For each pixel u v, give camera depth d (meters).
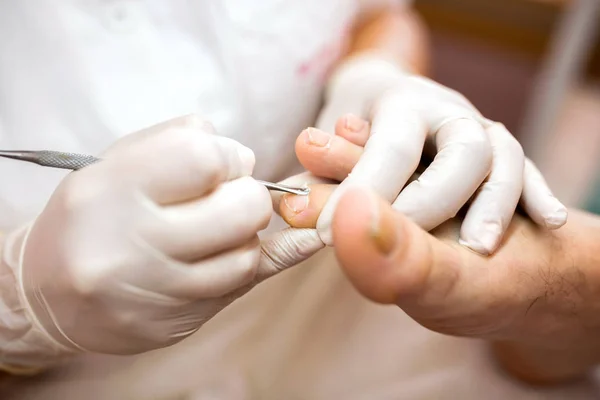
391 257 0.26
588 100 0.80
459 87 0.87
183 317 0.30
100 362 0.39
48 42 0.37
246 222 0.29
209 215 0.29
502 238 0.32
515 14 0.79
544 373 0.39
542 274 0.32
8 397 0.37
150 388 0.39
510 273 0.31
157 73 0.39
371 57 0.46
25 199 0.37
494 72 0.84
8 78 0.37
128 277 0.28
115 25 0.38
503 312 0.31
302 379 0.41
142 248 0.28
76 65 0.37
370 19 0.56
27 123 0.37
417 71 0.51
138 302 0.29
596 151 0.73
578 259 0.33
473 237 0.31
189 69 0.40
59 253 0.29
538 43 0.80
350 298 0.43
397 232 0.26
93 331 0.30
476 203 0.32
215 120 0.40
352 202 0.26
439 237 0.31
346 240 0.26
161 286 0.29
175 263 0.29
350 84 0.43
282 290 0.43
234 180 0.30
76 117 0.38
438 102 0.34
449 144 0.32
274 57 0.42
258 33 0.41
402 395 0.40
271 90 0.42
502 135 0.33
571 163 0.72
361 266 0.26
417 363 0.41
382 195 0.31
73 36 0.37
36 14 0.37
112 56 0.38
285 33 0.42
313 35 0.44
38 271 0.30
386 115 0.33
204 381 0.40
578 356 0.37
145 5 0.39
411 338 0.42
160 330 0.30
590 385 0.41
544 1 0.76
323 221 0.30
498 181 0.32
